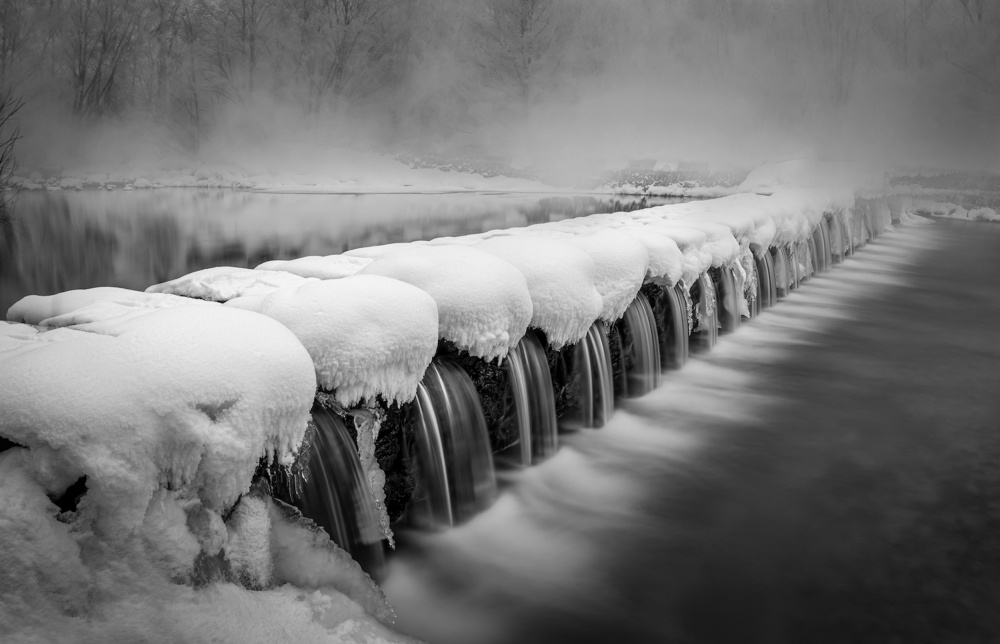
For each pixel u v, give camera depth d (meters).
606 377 5.26
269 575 2.50
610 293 5.16
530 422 4.47
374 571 3.23
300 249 11.89
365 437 3.16
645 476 4.55
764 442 5.11
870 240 15.59
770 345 7.53
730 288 7.82
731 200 10.57
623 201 25.11
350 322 3.05
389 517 3.50
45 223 15.73
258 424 2.43
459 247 4.23
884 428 5.39
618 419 5.42
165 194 25.88
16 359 2.25
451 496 3.81
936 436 5.26
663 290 6.26
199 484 2.31
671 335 6.46
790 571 3.59
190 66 38.03
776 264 9.80
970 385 6.35
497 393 4.15
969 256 13.65
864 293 10.30
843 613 3.28
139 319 2.62
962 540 3.88
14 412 2.08
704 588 3.45
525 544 3.77
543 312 4.43
